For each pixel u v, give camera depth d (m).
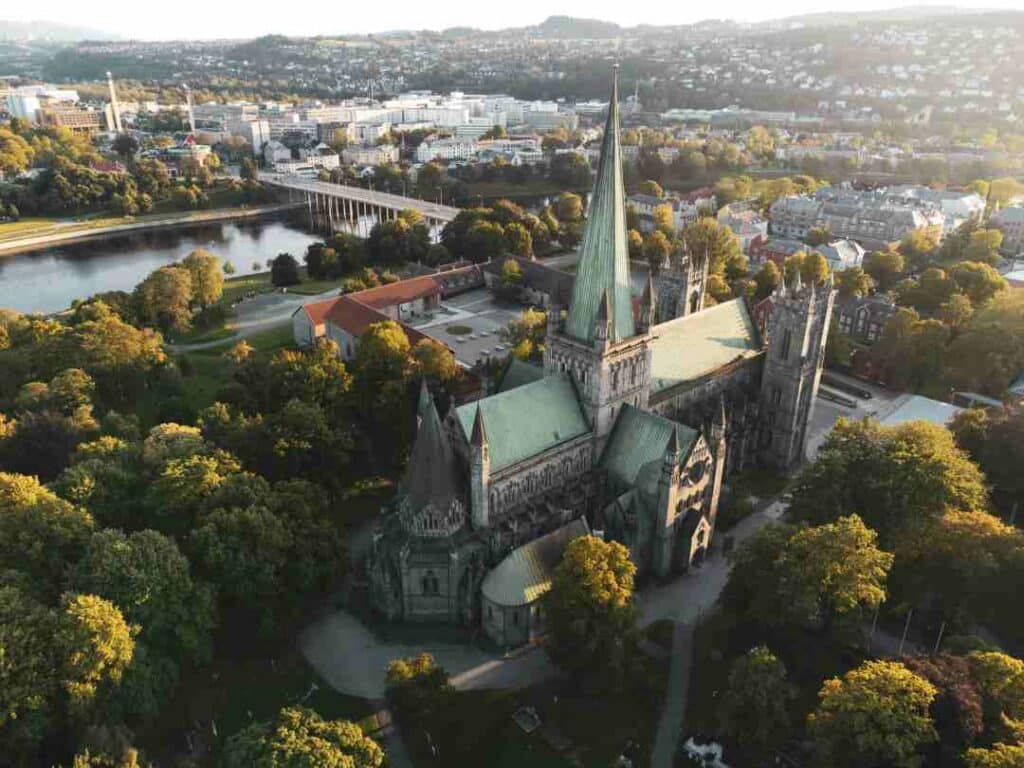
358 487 137.38
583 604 89.88
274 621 98.56
